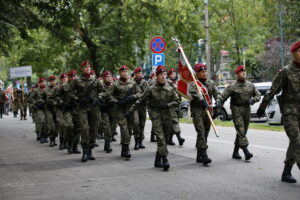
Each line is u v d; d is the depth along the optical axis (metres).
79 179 7.07
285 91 6.18
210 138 12.10
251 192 5.79
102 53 23.30
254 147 10.08
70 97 9.15
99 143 12.26
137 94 9.38
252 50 34.03
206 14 20.44
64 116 10.27
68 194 6.03
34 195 6.02
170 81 11.32
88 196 5.88
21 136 15.34
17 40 24.33
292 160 6.26
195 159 8.70
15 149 11.52
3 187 6.61
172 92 7.71
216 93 8.16
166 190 6.08
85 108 9.00
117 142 12.49
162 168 7.86
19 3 13.42
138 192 6.02
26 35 17.55
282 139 11.52
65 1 13.53
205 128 8.14
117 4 15.69
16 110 28.39
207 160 7.83
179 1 21.14
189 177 6.92
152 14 22.17
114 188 6.32
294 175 6.82
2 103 28.02
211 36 32.22
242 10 31.70
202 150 7.93
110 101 9.31
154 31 24.67
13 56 28.16
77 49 24.84
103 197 5.80
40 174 7.62
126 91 9.41
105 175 7.34
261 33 33.00
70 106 10.23
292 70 6.05
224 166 7.78
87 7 14.90
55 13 13.80
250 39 32.94
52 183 6.82
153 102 7.71
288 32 24.66
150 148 10.86
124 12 21.91
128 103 9.42
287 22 24.08
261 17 26.69
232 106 8.42
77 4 13.97
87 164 8.58
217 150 9.79
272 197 5.50
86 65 9.02
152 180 6.79
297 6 22.89
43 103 13.12
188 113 20.12
